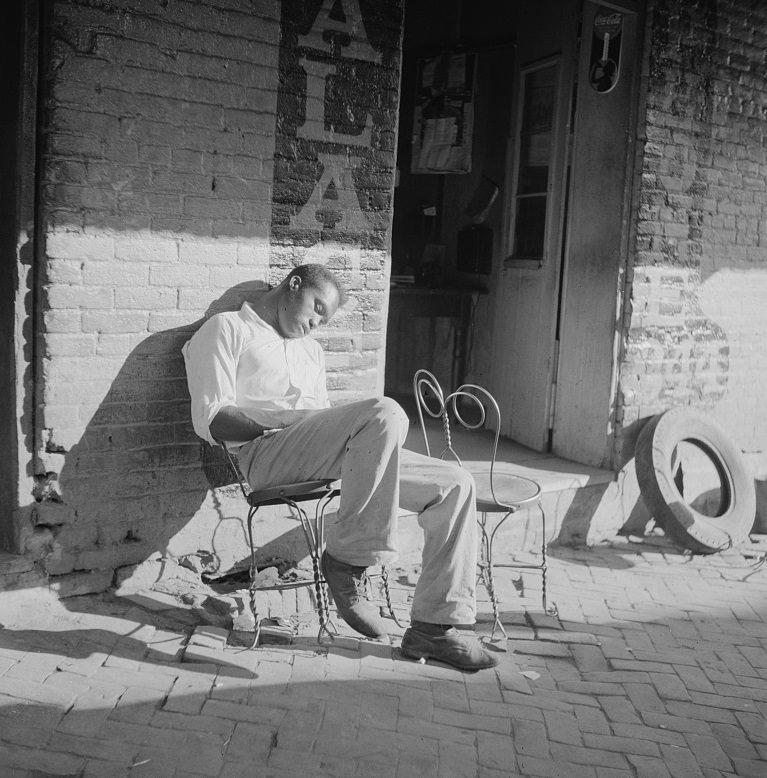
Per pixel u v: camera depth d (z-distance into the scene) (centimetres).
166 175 394
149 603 404
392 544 369
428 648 379
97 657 356
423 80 703
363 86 447
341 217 450
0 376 379
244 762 299
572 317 589
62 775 283
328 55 433
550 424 612
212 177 406
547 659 397
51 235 367
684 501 563
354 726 326
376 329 472
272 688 347
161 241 396
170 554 422
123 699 329
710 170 591
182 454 418
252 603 384
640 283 565
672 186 570
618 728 342
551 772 311
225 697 338
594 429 579
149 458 409
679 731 344
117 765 291
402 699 348
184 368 412
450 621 376
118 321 390
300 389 413
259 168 420
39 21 358
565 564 523
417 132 709
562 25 595
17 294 368
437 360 727
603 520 572
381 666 373
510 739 328
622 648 412
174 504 419
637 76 547
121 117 378
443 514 377
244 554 443
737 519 573
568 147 593
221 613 406
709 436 590
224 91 404
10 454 380
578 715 349
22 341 372
